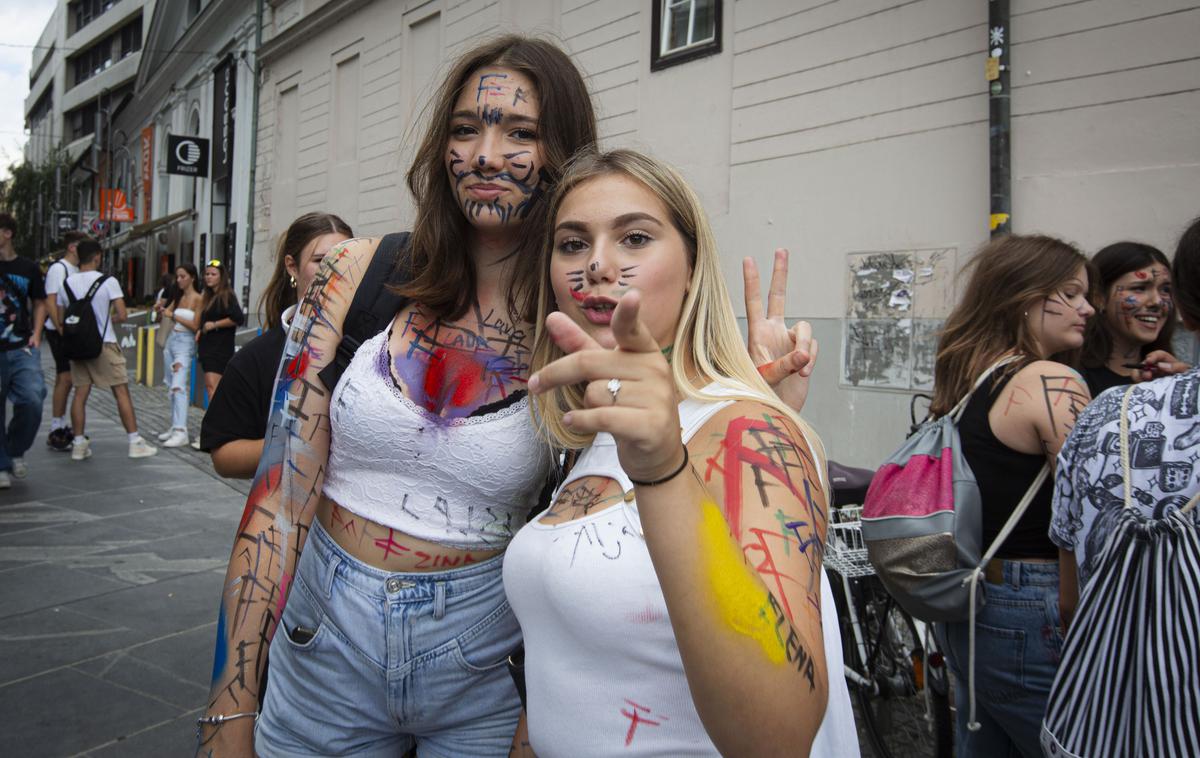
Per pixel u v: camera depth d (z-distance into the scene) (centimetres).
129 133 3191
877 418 521
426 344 145
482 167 140
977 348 207
